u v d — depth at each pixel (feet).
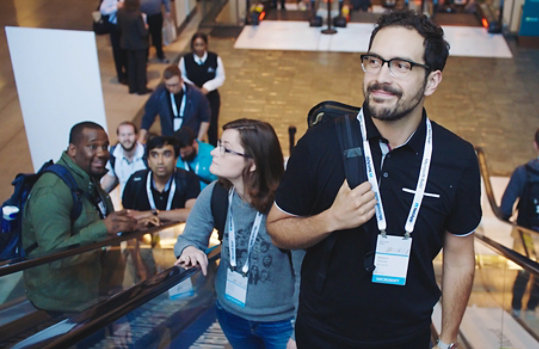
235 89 37.63
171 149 15.25
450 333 6.83
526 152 31.32
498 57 42.52
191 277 10.27
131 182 16.01
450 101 36.24
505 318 13.58
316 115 6.70
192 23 46.29
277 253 8.71
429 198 5.94
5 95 31.32
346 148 5.98
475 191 6.07
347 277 6.25
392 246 6.04
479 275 16.46
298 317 6.93
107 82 34.65
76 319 7.31
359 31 47.39
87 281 10.98
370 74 5.70
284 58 42.27
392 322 6.32
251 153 8.25
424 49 5.52
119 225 12.08
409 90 5.56
